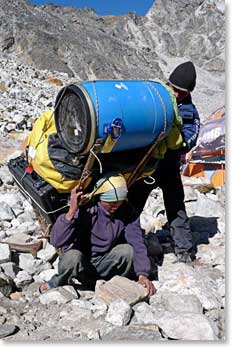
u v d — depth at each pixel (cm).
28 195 603
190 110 608
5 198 843
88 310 502
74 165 525
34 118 1767
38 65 10144
